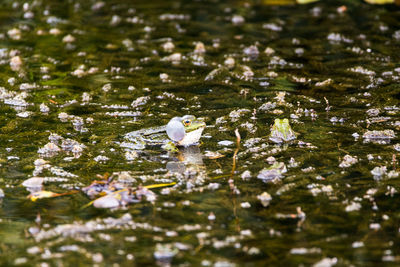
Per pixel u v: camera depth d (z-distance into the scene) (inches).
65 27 508.7
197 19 533.3
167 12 561.6
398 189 200.1
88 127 280.1
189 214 185.8
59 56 422.3
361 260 154.6
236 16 523.5
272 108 307.0
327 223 177.3
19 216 185.6
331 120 283.7
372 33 465.1
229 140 259.4
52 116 296.7
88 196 201.3
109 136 266.7
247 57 413.7
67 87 349.7
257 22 518.0
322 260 153.1
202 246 165.0
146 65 398.6
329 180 210.1
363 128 270.5
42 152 245.3
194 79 366.0
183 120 254.8
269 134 265.3
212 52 427.8
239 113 298.5
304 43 447.5
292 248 162.6
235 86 349.7
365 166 222.5
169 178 216.7
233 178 215.2
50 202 196.2
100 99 326.6
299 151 242.1
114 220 181.5
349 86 343.0
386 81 348.2
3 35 478.3
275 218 181.6
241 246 164.6
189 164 231.0
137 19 528.7
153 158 239.3
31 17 545.0
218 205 192.1
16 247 165.5
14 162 233.3
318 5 576.4
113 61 409.1
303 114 295.6
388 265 151.0
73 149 247.6
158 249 162.7
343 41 447.8
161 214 186.1
